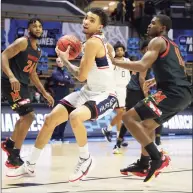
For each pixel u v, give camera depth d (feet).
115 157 24.27
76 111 14.94
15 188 14.74
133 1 55.57
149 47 15.19
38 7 49.85
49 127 16.07
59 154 25.21
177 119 42.80
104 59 15.48
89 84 15.74
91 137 38.14
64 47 15.76
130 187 15.33
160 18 15.75
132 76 27.37
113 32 49.62
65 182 15.98
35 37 17.94
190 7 58.18
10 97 18.07
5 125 34.04
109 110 15.83
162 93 15.26
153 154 15.23
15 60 17.81
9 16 46.44
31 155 16.55
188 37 52.85
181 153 26.73
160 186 15.64
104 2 69.97
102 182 16.21
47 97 19.45
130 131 15.34
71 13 51.26
